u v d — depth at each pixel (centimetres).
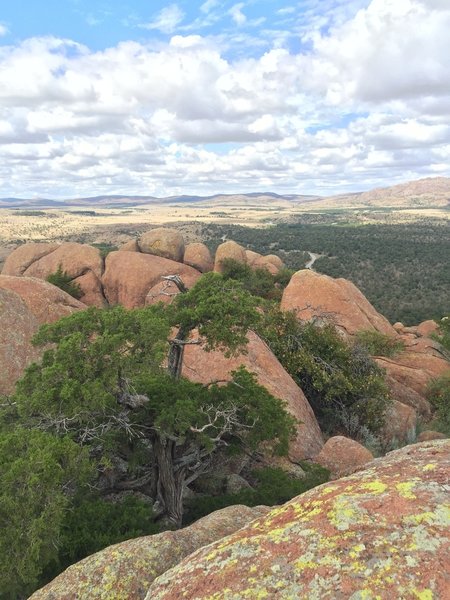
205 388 1088
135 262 3878
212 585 349
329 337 2034
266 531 398
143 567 530
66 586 519
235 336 988
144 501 991
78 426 894
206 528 622
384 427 1795
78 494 896
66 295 2381
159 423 875
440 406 2088
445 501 368
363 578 311
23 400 796
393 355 2639
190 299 1066
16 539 579
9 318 1516
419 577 302
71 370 828
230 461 1220
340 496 405
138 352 885
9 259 4275
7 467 656
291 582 324
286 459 1310
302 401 1627
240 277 4034
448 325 3238
